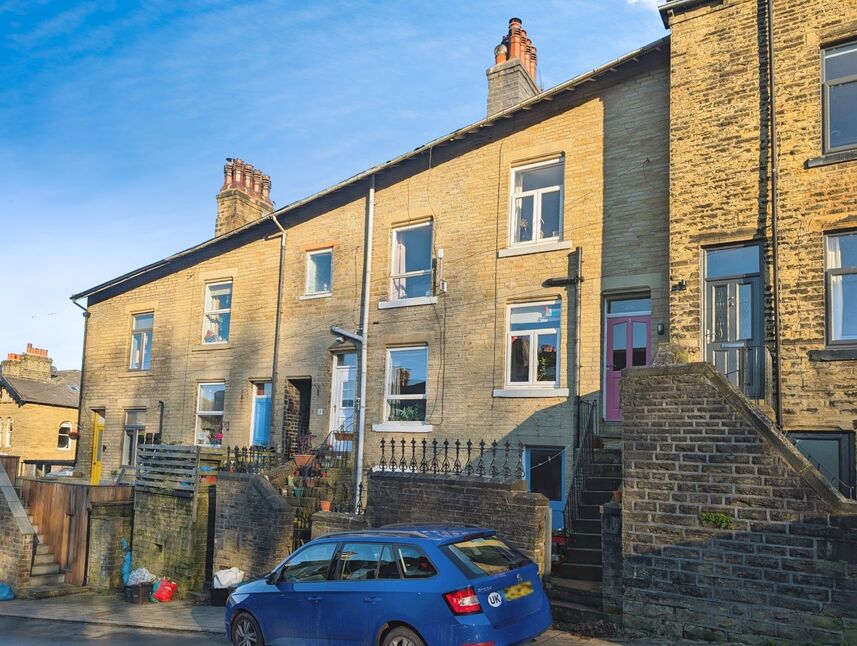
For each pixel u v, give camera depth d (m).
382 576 8.06
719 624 8.70
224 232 22.83
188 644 11.20
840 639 7.91
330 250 18.88
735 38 12.00
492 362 15.12
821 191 10.94
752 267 11.58
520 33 17.88
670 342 11.98
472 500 10.95
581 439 13.31
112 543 17.69
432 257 16.47
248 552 14.18
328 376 18.14
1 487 19.64
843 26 11.02
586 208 14.33
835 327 10.69
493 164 15.85
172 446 16.89
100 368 24.11
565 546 11.00
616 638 9.19
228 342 20.61
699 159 12.10
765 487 8.59
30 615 14.93
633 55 13.72
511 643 7.41
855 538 7.94
